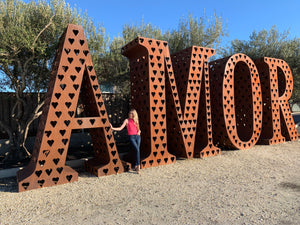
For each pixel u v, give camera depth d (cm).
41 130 502
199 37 1093
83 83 589
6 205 385
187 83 695
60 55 502
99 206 378
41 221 329
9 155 704
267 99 943
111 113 1038
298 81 1505
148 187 465
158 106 632
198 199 404
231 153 771
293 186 468
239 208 366
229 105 798
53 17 712
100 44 856
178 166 624
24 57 664
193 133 705
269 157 721
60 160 491
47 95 540
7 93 758
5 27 627
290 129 1002
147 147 647
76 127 509
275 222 320
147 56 625
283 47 1405
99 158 611
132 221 326
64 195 427
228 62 792
